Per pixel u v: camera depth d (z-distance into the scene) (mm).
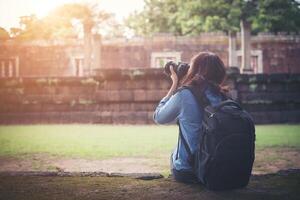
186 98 2881
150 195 2824
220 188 2826
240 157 2686
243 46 15984
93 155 5875
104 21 22500
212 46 22359
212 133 2662
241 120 2678
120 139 8094
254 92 12914
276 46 22625
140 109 13109
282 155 5703
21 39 23703
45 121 13703
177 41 22531
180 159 3021
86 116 13500
